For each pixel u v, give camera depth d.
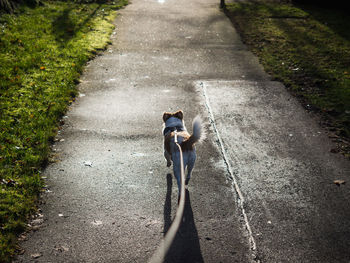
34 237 4.50
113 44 12.36
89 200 5.22
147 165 6.11
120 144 6.71
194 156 5.17
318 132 7.27
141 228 4.73
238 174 5.91
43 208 5.02
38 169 5.80
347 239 4.66
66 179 5.66
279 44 12.60
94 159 6.21
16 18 13.19
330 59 11.23
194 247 4.45
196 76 10.02
